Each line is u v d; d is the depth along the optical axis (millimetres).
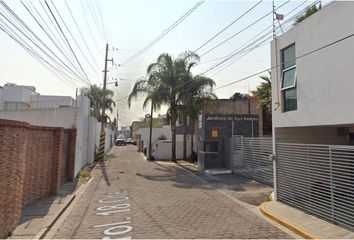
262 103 23719
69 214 10016
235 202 12039
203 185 16188
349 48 8391
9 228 7477
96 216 9727
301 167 10398
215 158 22578
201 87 27625
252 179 18016
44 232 7844
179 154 32000
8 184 7246
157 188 15188
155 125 53281
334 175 8703
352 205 8055
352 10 8297
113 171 22047
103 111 30609
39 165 11852
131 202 11836
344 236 7621
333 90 8969
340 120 8703
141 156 36969
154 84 28125
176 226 8602
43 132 12164
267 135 27656
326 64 9258
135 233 7961
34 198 11461
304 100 10289
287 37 11312
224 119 23609
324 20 9359
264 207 10695
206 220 9266
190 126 30141
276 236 7836
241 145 19734
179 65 27906
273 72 12273
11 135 7309
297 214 9703
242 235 7852
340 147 8516
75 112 19328
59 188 13891
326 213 9039
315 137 12547
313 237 7559
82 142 22672
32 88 39062
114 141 79562
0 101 32500
